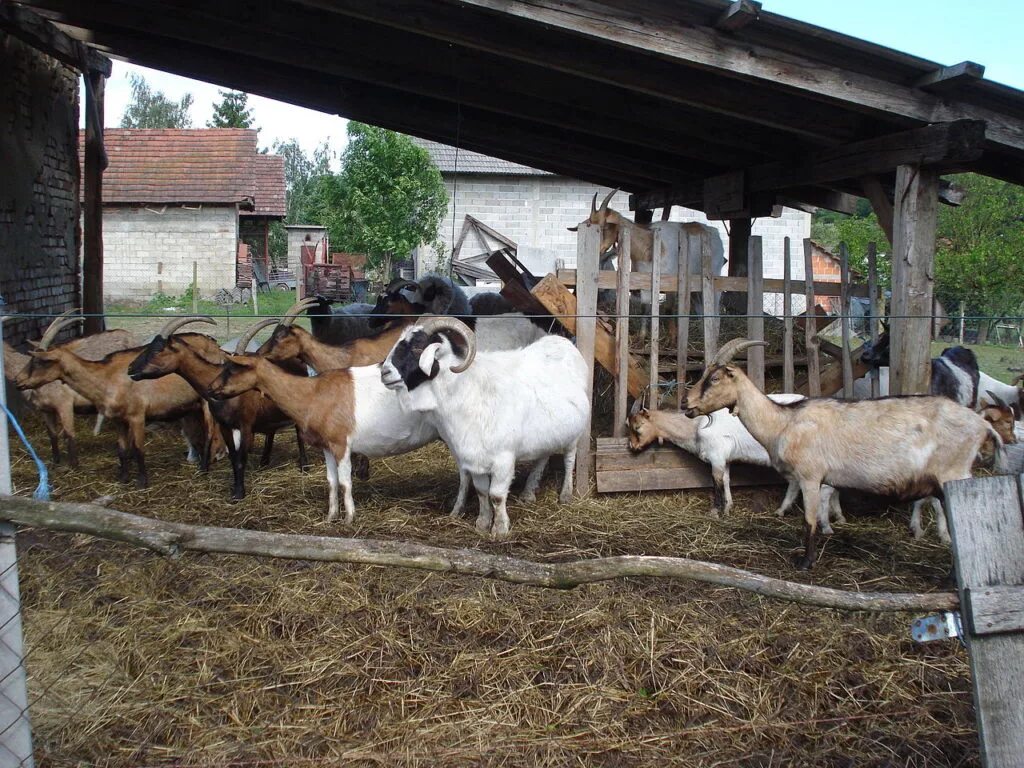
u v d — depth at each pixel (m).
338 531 5.57
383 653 3.99
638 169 10.14
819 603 2.55
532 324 7.96
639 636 4.14
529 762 3.25
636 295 8.55
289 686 3.74
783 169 7.54
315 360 6.78
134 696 3.64
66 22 8.40
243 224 31.84
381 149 21.77
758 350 7.01
